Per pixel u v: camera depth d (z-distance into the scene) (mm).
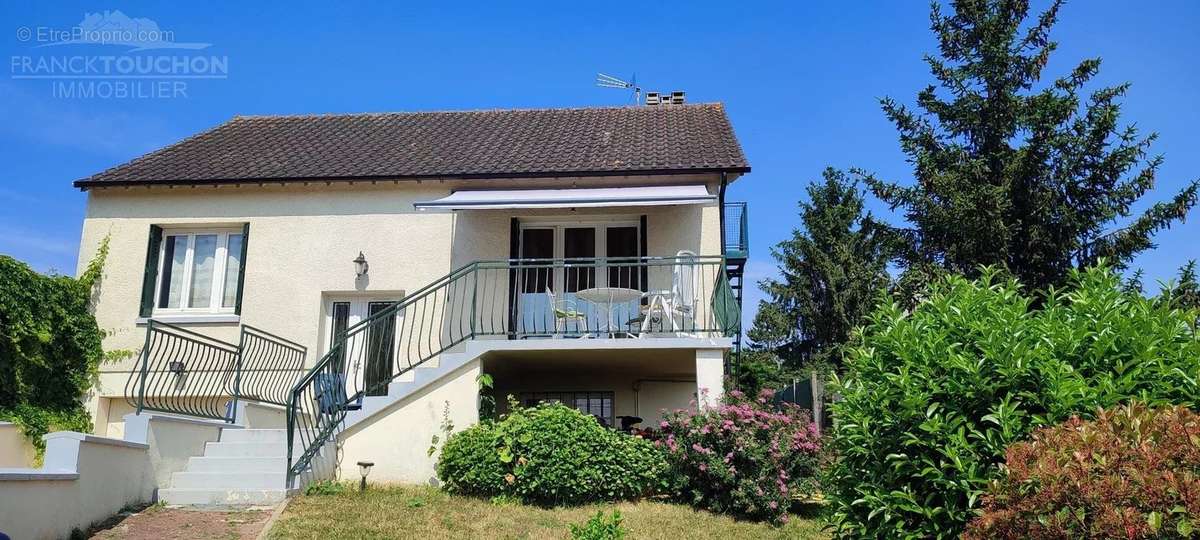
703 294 14320
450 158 17141
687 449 11641
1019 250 17781
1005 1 18781
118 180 15984
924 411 5984
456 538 9531
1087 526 4176
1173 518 3977
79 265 15961
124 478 10164
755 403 12961
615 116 20891
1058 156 17656
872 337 6918
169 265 16344
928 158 18266
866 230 19375
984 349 5984
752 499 11148
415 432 12727
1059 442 4707
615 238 16281
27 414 13250
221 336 15633
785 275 37875
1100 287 6594
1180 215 16406
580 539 7770
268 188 16234
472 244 15922
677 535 10117
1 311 13438
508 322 15438
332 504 10844
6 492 7926
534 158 16844
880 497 6141
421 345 15547
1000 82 18312
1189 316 6273
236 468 11695
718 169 15281
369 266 15883
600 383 16312
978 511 5004
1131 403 4957
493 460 11422
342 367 14344
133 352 15500
